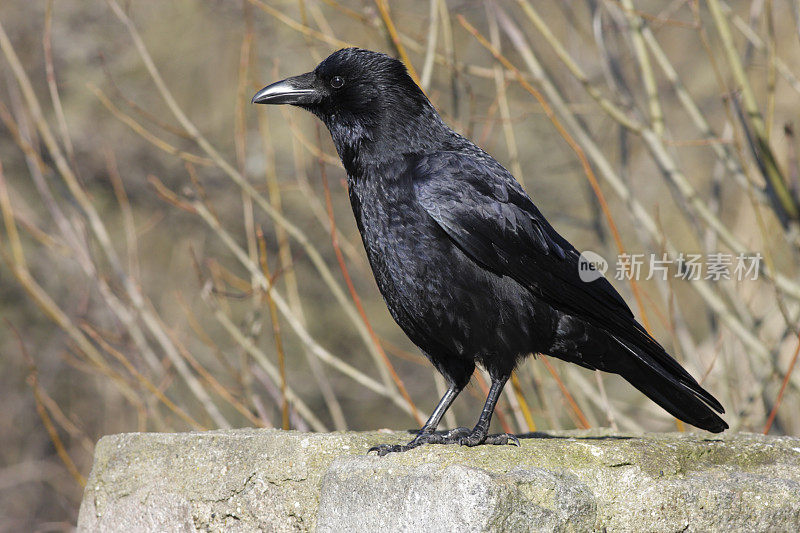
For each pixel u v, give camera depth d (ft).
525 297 23.22
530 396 44.09
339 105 25.11
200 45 60.95
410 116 24.64
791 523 19.31
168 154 59.93
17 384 60.44
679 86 36.17
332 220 31.81
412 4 51.11
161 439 22.82
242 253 36.17
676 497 18.83
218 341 58.44
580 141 37.52
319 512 19.79
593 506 18.69
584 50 48.88
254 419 35.32
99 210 59.31
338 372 62.44
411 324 23.93
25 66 56.85
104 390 52.70
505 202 23.58
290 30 53.21
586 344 24.11
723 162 35.65
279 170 57.82
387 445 20.43
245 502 21.09
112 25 56.90
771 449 21.65
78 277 56.80
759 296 43.45
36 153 39.01
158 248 60.59
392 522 18.33
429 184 23.16
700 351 45.70
